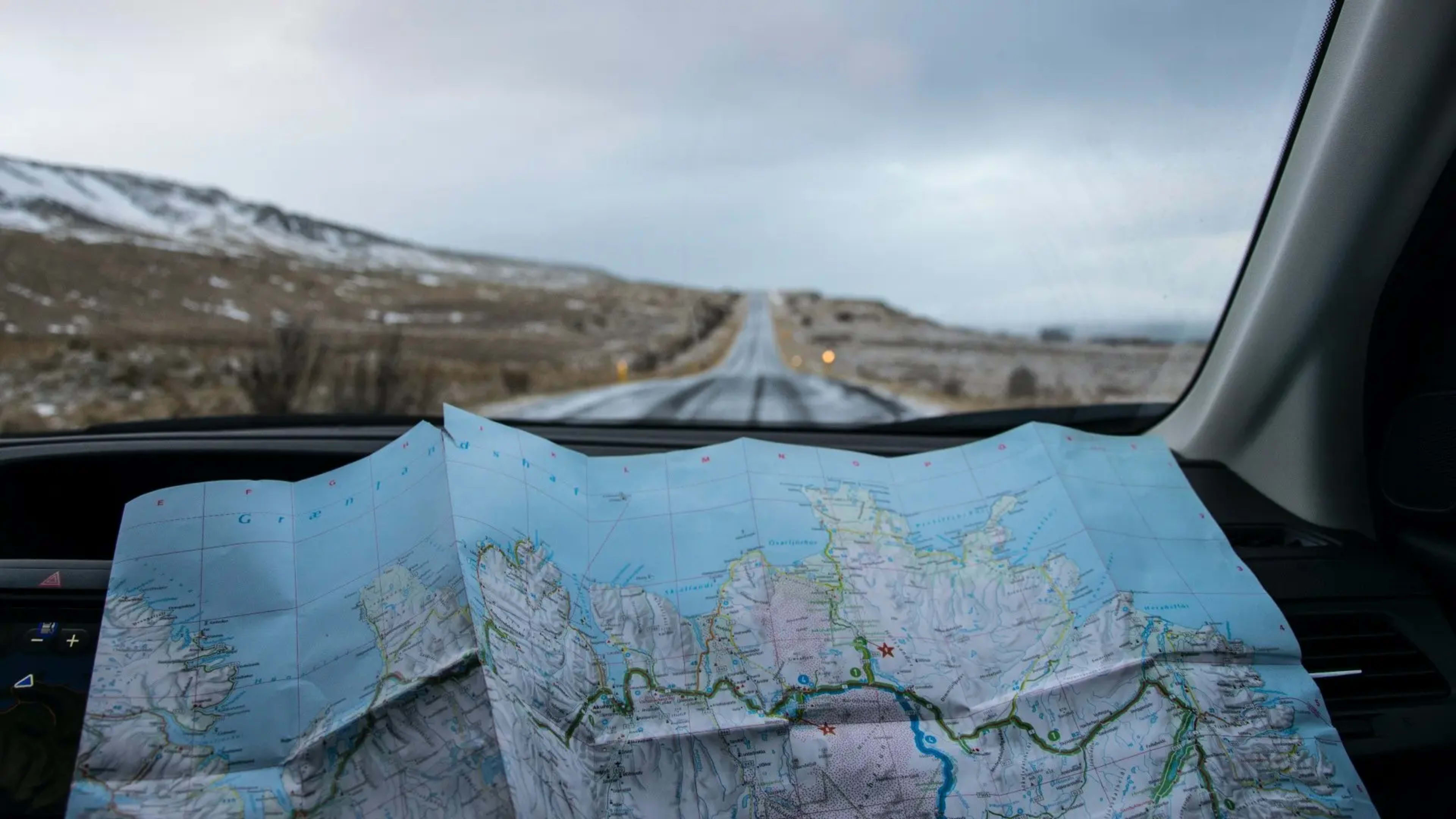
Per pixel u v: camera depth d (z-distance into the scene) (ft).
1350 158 2.43
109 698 1.65
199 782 1.58
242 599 1.80
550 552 1.97
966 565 2.12
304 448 2.67
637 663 1.87
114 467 2.59
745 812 1.72
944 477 2.32
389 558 1.86
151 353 44.83
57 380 35.58
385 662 1.70
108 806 1.55
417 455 2.00
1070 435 2.38
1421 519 2.38
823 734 1.82
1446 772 2.10
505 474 2.02
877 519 2.20
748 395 30.50
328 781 1.59
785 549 2.09
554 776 1.63
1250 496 2.81
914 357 59.62
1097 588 2.05
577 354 75.36
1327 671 2.15
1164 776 1.79
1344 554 2.47
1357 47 2.37
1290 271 2.62
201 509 1.89
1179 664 1.93
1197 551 2.15
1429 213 2.32
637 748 1.75
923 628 2.00
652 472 2.23
